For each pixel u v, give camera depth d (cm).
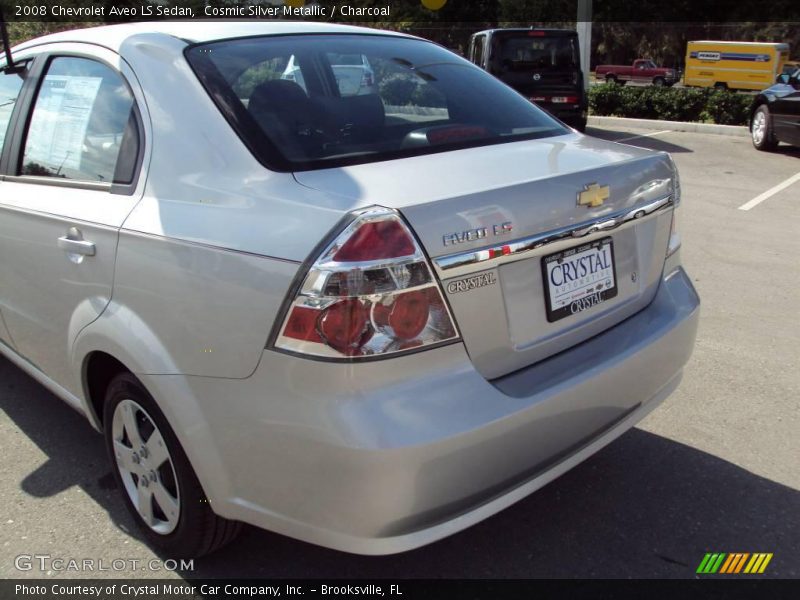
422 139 247
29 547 261
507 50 1305
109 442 264
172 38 255
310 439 184
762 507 281
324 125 238
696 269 577
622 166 244
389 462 180
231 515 214
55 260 261
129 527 271
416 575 246
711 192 874
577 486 295
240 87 238
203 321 203
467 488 196
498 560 253
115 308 233
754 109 1229
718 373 393
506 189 205
